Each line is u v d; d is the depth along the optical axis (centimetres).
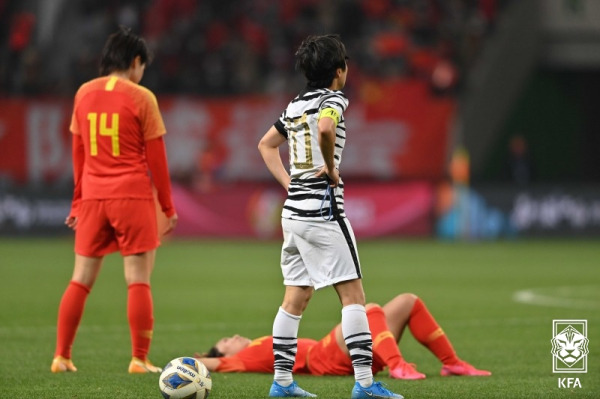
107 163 2659
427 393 2252
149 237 2666
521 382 2434
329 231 2091
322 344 2538
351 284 2108
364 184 8944
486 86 9631
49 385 2389
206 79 9781
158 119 2677
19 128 9031
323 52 2117
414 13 10231
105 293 4956
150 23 10206
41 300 4622
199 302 4594
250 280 5638
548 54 10094
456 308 4278
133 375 2572
